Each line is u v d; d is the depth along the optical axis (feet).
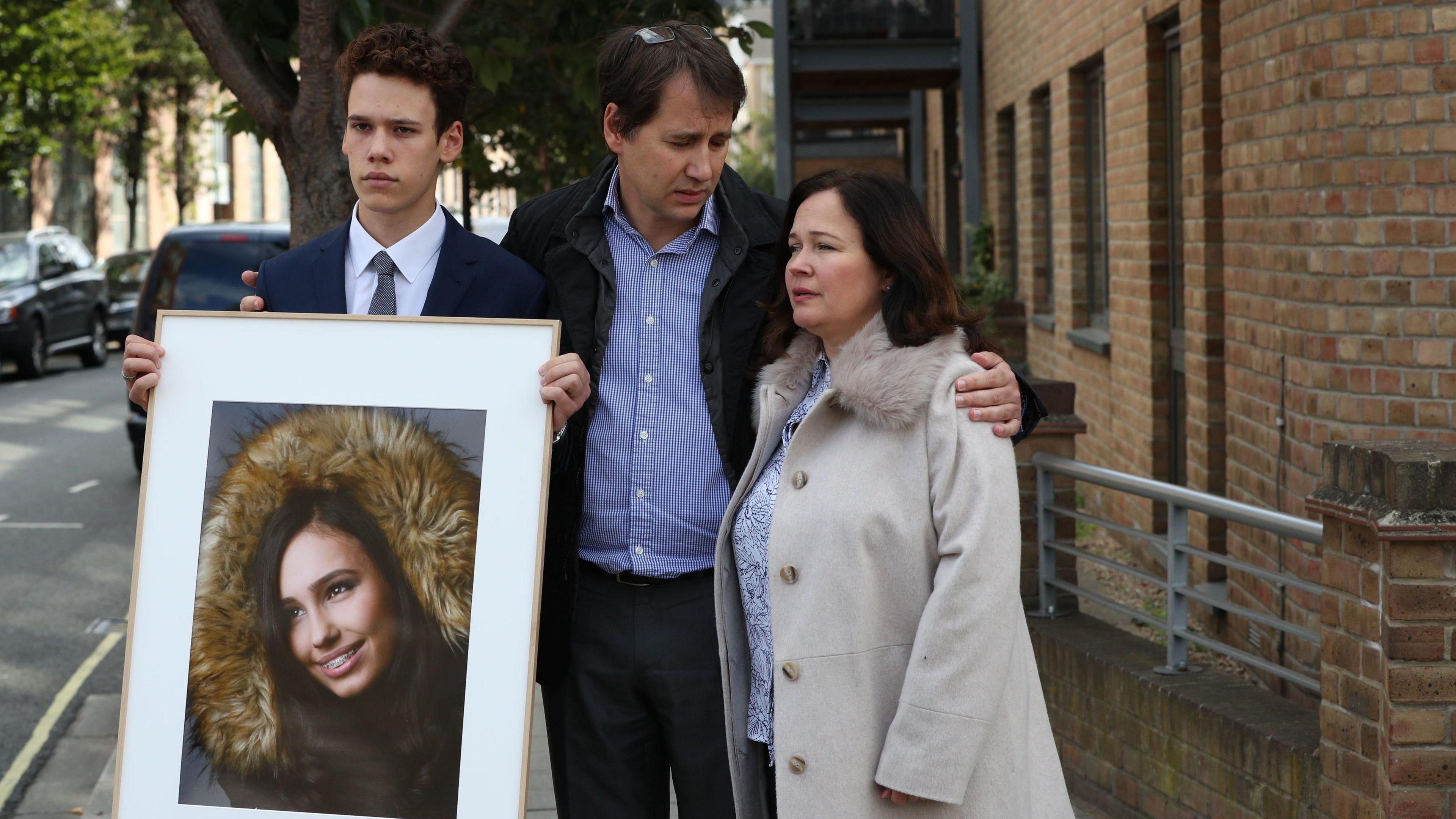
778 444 8.87
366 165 9.26
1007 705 8.34
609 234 9.88
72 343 67.77
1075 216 31.17
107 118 93.09
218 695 8.58
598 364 9.72
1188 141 20.57
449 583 8.55
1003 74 40.22
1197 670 14.55
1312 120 15.21
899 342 8.25
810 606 8.14
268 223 36.06
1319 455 15.25
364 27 15.25
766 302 9.40
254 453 8.73
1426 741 10.60
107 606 25.00
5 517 32.58
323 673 8.51
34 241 66.39
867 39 37.83
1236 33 17.39
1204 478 20.29
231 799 8.52
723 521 8.89
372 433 8.66
